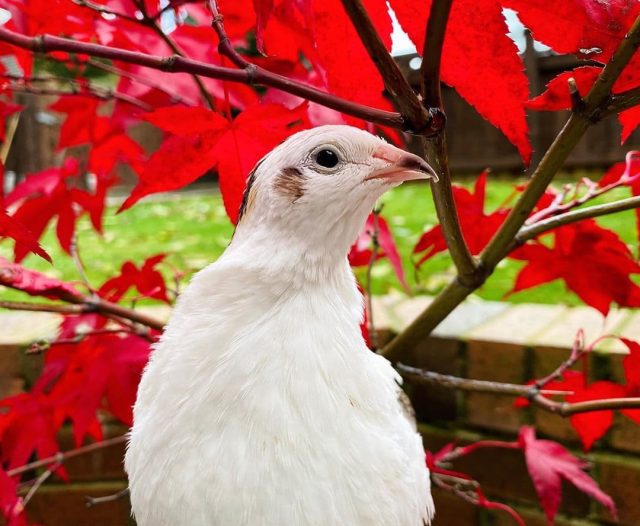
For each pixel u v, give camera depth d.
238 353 0.17
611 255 0.27
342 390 0.17
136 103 0.29
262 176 0.18
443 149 0.18
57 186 0.33
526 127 0.18
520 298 0.44
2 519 0.29
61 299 0.26
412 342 0.25
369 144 0.18
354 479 0.17
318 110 0.22
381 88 0.19
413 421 0.26
